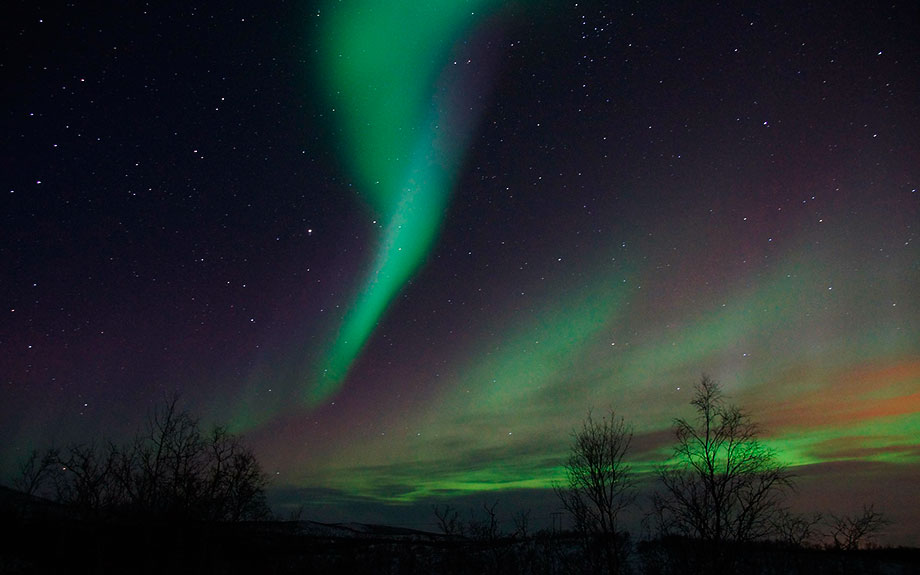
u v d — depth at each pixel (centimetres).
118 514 1895
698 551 1895
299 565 2103
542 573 1956
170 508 1944
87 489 1875
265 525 2242
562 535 2167
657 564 1989
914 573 2436
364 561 2227
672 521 1991
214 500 2019
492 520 2241
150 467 1980
